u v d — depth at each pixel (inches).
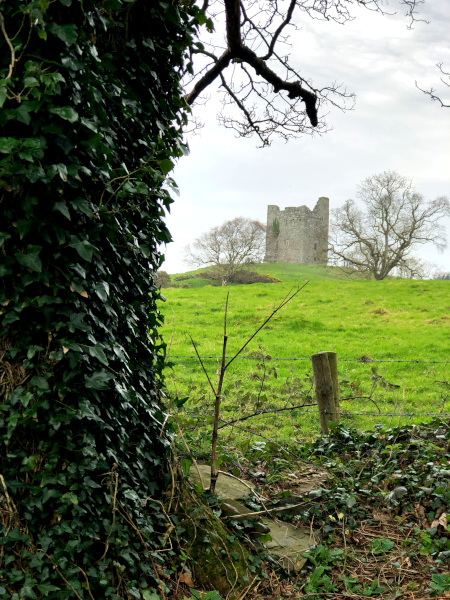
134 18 144.5
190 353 733.9
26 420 104.1
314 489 196.7
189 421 231.5
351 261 1913.1
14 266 105.0
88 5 111.1
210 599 126.3
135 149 143.8
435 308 1160.8
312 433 343.0
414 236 1850.4
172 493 146.9
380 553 163.8
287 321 1029.8
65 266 110.7
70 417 107.9
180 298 1296.8
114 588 112.2
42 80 99.2
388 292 1396.4
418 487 186.4
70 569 106.1
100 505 117.1
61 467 109.8
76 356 109.7
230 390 468.1
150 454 145.8
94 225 116.6
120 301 133.3
